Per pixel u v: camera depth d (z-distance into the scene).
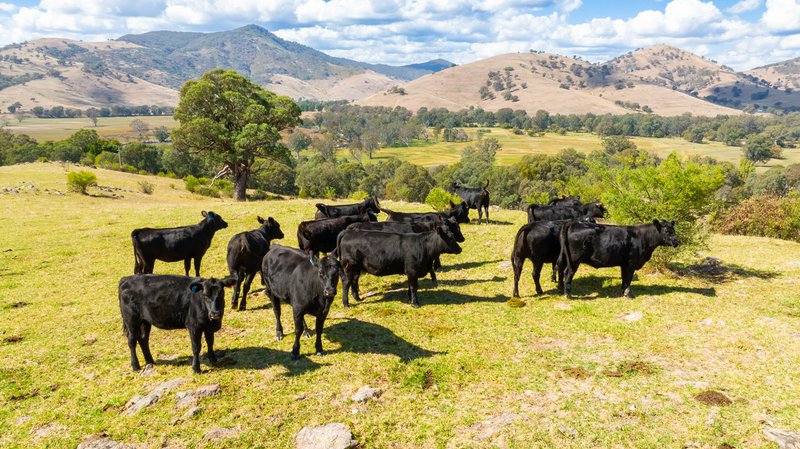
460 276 15.44
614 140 173.38
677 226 14.27
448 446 7.05
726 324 10.69
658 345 9.88
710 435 6.98
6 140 112.00
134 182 54.38
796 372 8.48
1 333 11.31
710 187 14.20
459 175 119.69
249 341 10.60
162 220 25.31
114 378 9.08
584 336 10.52
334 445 6.96
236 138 45.94
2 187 37.31
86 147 105.06
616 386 8.35
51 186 40.25
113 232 22.25
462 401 8.19
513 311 12.12
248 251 12.30
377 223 15.18
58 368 9.55
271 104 50.19
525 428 7.32
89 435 7.40
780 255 16.78
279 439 7.24
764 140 163.50
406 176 102.94
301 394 8.38
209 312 8.60
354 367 9.29
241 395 8.38
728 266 15.41
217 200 46.94
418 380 8.82
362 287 14.58
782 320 10.73
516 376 8.88
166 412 7.89
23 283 15.35
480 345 10.20
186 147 47.69
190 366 9.43
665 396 7.98
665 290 13.18
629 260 12.51
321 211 19.16
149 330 9.41
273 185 90.94
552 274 14.48
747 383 8.26
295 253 10.13
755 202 23.62
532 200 59.88
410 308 12.48
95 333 11.23
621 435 7.07
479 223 23.66
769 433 6.85
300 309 9.56
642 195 15.30
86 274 16.28
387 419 7.68
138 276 9.12
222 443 7.16
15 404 8.31
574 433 7.15
